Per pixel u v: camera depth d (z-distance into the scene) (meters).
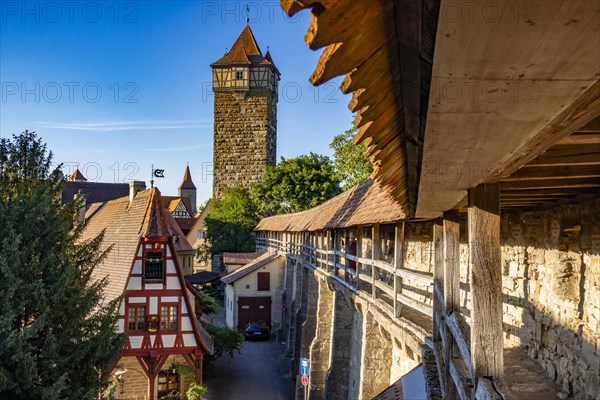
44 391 12.28
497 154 2.69
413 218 7.83
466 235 9.34
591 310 5.12
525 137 2.34
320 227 18.88
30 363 12.25
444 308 5.97
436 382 6.84
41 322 12.53
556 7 1.27
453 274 5.96
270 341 33.91
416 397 7.47
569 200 5.59
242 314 36.88
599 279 4.95
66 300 13.70
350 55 1.67
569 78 1.66
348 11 1.39
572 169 3.59
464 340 4.61
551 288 6.18
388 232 15.42
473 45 1.48
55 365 13.27
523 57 1.54
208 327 26.19
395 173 4.16
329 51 1.64
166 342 18.69
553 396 5.57
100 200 49.88
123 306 18.56
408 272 8.72
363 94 2.09
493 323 3.88
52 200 15.01
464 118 2.10
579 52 1.49
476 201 3.92
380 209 10.68
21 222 13.87
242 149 55.72
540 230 6.59
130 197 24.31
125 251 19.83
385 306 10.65
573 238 5.83
